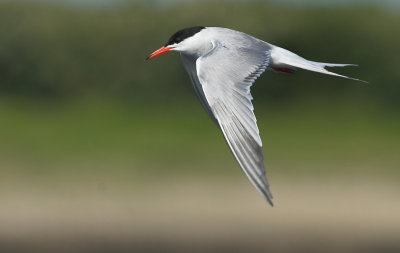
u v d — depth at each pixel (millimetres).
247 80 6809
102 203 14977
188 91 20953
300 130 18719
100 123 18703
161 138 17688
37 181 15586
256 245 13789
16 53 21281
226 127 6543
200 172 15992
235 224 14523
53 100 20891
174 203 14977
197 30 8625
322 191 15453
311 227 14414
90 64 21344
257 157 6332
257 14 21781
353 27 21734
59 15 21719
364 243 13953
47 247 13742
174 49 8711
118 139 17562
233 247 13742
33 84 21266
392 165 16516
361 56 21406
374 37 21562
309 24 21750
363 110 20203
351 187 15633
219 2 21812
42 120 18938
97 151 16922
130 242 13914
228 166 16219
